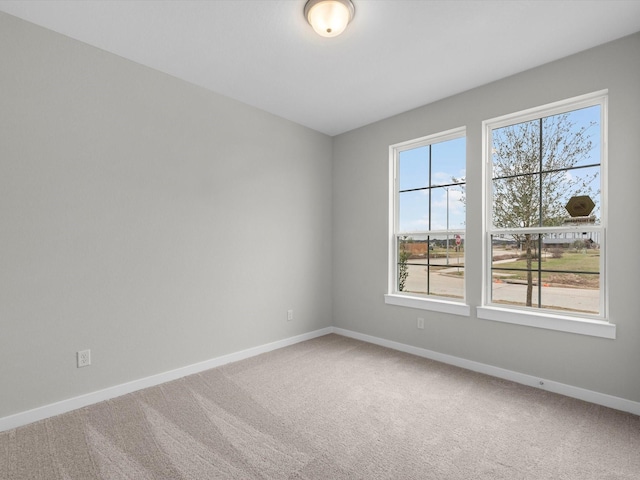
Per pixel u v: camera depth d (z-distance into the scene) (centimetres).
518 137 275
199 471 162
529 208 270
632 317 217
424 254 337
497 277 286
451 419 210
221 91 301
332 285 418
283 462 169
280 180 357
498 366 277
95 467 165
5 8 193
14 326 200
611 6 190
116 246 242
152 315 260
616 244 222
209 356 296
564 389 243
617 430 197
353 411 220
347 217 401
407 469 164
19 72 201
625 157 219
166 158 269
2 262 196
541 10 194
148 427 200
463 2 188
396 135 351
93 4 189
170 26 210
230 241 313
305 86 291
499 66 257
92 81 231
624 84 219
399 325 348
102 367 235
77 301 224
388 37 221
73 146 222
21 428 198
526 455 175
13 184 199
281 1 188
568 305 249
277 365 303
